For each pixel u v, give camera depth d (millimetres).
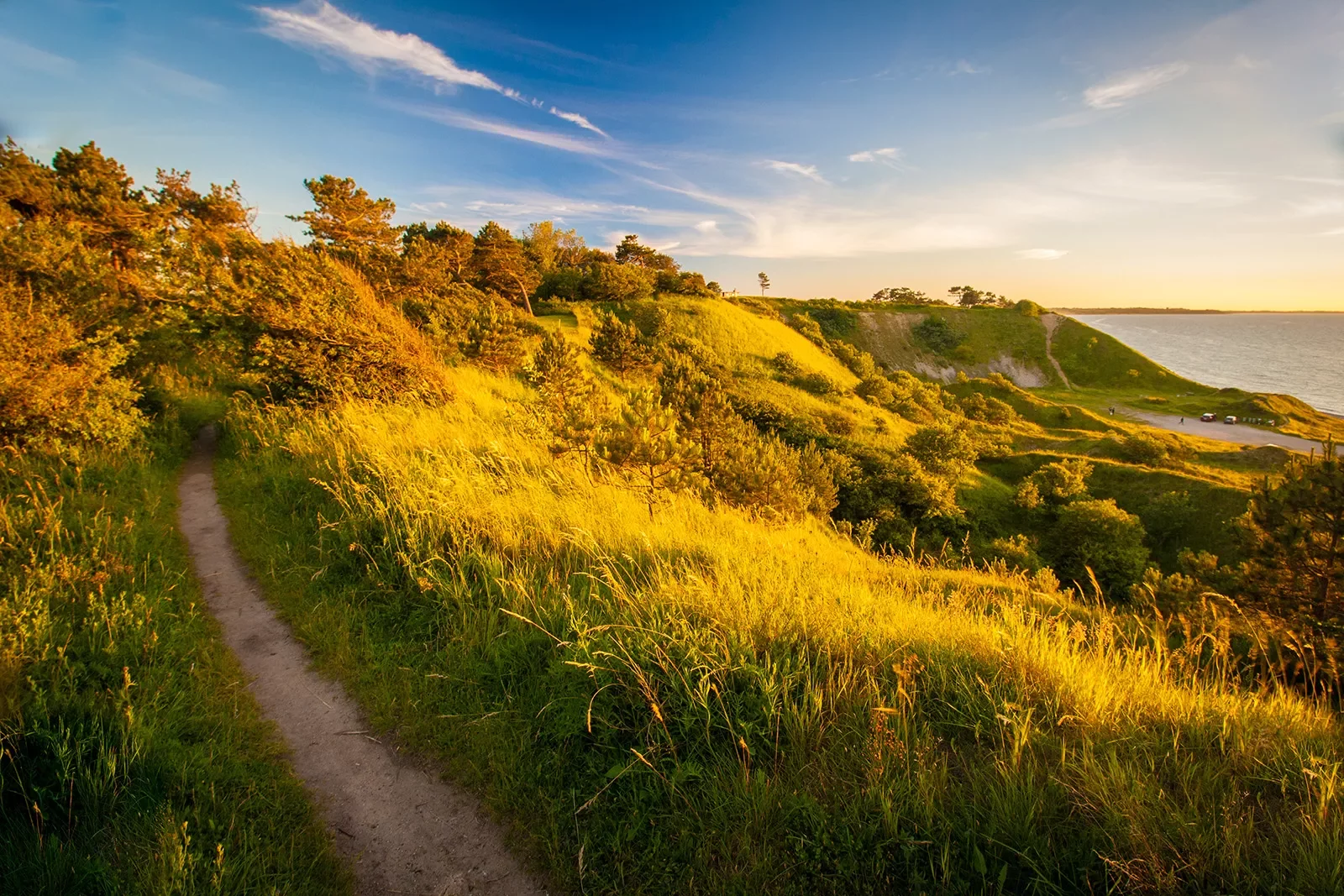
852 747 2709
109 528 5438
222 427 10227
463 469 6516
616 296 66812
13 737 2814
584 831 2600
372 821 2783
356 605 4680
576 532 4977
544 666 3547
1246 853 2047
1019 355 115250
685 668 3105
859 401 59125
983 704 2967
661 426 6668
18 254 8086
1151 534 37594
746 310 82062
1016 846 2160
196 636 4270
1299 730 3010
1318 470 9930
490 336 17656
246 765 3088
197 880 2346
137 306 11438
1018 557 26516
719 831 2439
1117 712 2910
